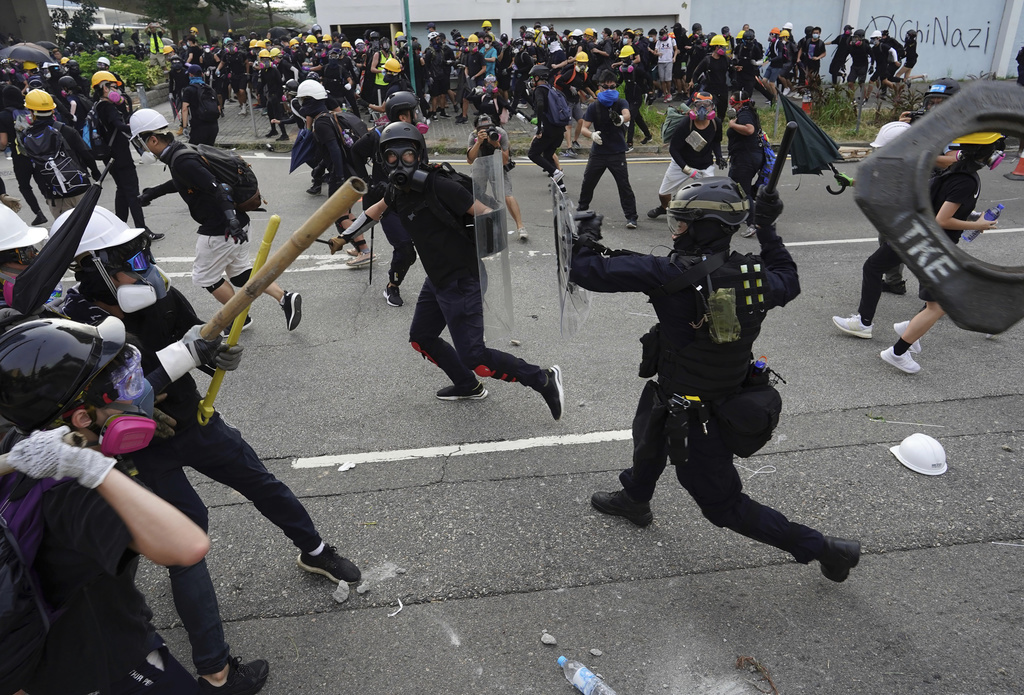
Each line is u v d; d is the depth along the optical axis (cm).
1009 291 138
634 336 550
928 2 2073
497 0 2183
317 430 432
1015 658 269
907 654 272
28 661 161
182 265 730
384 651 278
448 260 370
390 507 360
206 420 255
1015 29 2078
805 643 278
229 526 348
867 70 1875
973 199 437
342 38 1953
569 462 393
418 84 1606
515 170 1178
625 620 290
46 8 3278
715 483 273
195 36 2091
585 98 1425
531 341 542
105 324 170
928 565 316
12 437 172
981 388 467
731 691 259
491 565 320
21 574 150
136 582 313
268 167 1181
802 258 730
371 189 579
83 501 146
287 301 541
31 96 695
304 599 304
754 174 766
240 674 256
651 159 1256
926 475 376
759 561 320
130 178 777
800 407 446
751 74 1424
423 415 445
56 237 202
